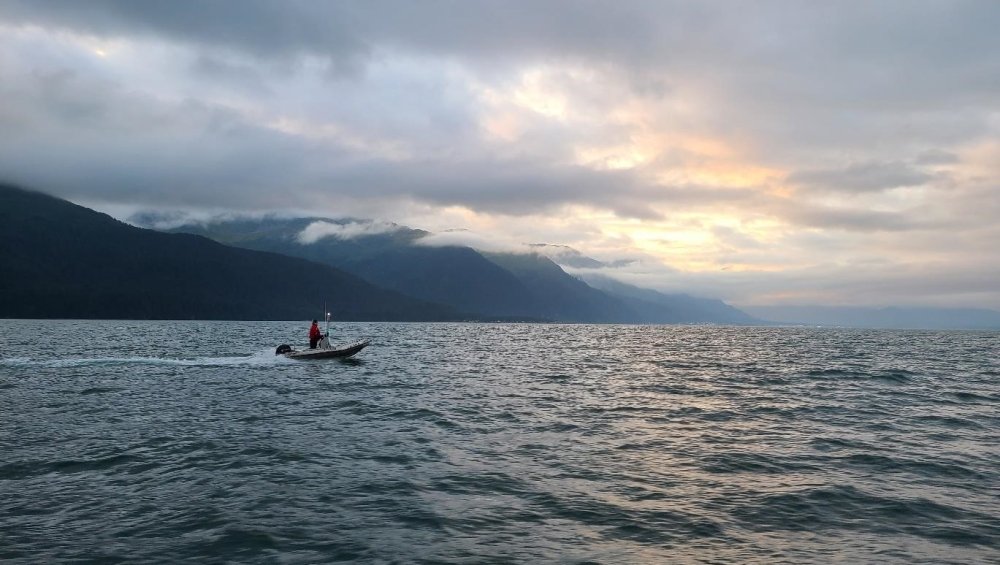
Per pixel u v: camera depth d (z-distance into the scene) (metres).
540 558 9.33
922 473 14.20
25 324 146.88
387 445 16.81
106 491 12.48
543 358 53.16
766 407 23.92
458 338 103.81
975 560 9.44
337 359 43.59
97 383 29.53
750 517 11.20
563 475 13.88
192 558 9.27
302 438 17.64
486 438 17.83
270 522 10.76
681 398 26.44
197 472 13.91
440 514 11.23
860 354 62.22
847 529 10.66
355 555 9.39
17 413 21.23
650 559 9.34
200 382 30.45
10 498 11.99
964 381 34.44
